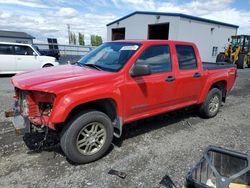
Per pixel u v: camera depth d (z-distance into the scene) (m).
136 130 4.56
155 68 3.97
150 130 4.59
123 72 3.50
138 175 3.04
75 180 2.90
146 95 3.82
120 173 3.05
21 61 11.59
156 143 4.00
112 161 3.37
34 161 3.31
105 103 3.45
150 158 3.48
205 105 5.23
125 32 23.06
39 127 3.13
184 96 4.59
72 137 3.04
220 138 4.32
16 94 3.51
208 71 5.10
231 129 4.81
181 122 5.13
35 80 3.13
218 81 5.41
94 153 3.29
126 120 3.68
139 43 3.90
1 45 11.12
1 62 11.09
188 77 4.54
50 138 4.01
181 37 18.80
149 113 4.02
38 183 2.82
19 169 3.10
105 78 3.29
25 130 3.20
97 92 3.14
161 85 4.02
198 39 20.64
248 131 4.73
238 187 2.39
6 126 4.56
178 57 4.39
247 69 18.89
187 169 3.21
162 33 21.05
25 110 3.25
